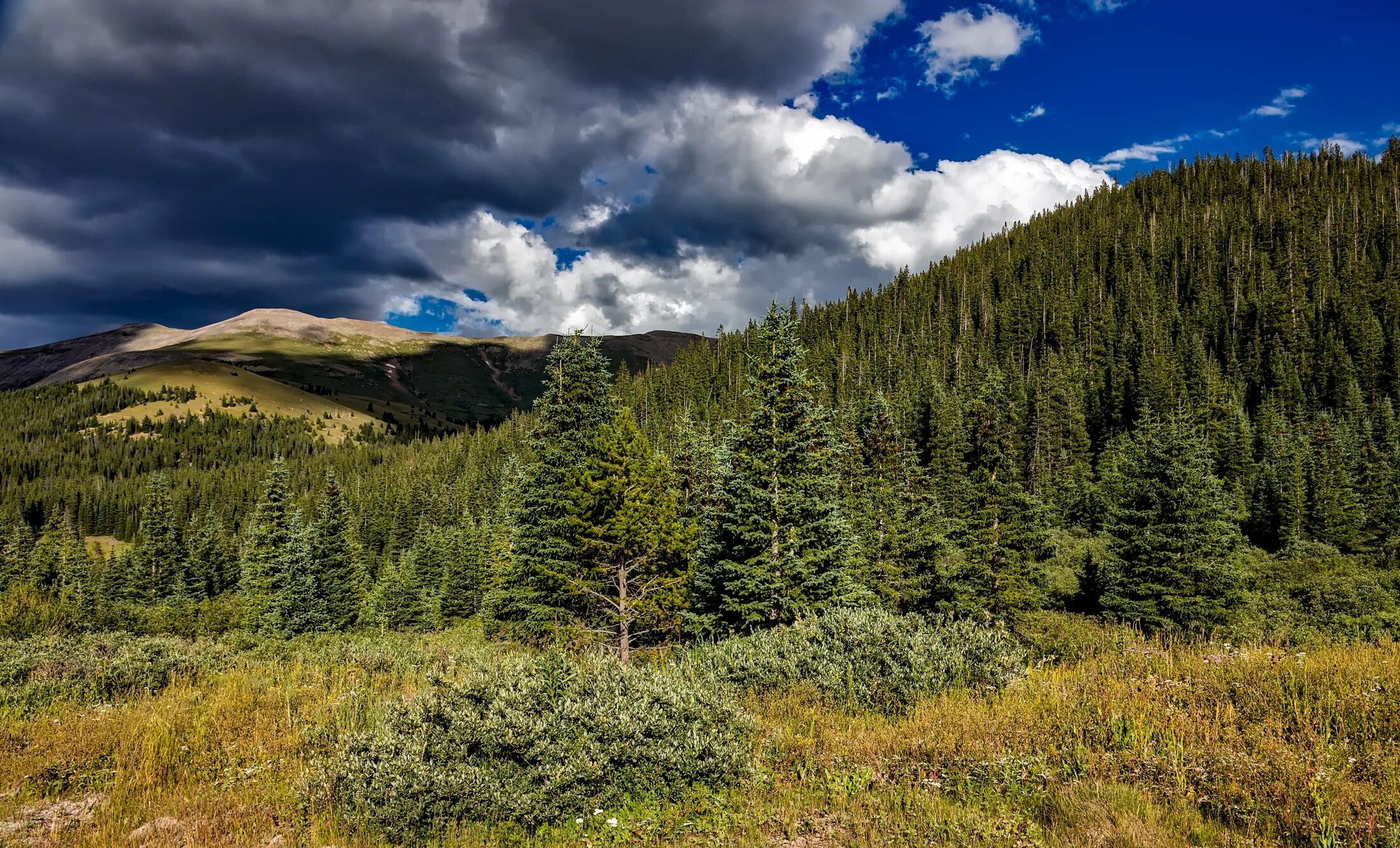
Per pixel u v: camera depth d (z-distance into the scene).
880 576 30.19
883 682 11.10
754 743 8.84
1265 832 5.39
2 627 23.50
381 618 52.09
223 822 7.23
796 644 13.27
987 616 26.19
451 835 6.72
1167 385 80.44
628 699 8.73
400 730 8.27
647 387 130.25
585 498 23.39
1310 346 93.81
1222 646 11.81
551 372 27.44
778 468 22.75
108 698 12.80
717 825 6.79
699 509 31.38
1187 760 6.76
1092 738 7.84
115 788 8.10
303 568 44.88
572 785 7.32
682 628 23.00
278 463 53.34
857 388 102.06
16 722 10.38
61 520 138.88
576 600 24.12
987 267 168.50
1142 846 5.29
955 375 106.81
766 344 24.11
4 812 7.54
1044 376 86.94
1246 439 61.34
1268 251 133.50
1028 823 5.96
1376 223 132.75
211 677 14.66
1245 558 40.28
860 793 7.28
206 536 77.69
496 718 8.03
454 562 54.44
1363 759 6.32
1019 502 28.95
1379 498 49.09
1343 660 9.31
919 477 48.22
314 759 8.46
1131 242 153.62
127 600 68.19
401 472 138.38
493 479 97.31
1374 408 74.06
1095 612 29.80
